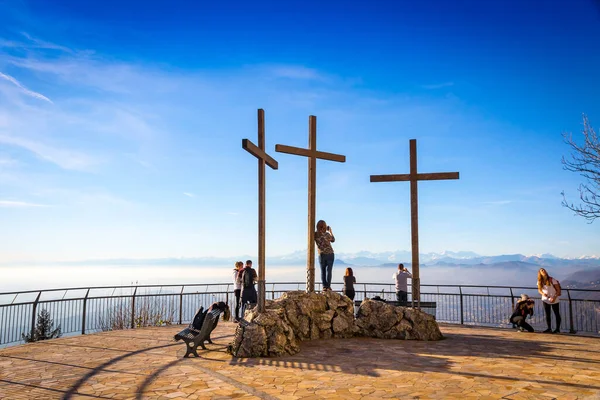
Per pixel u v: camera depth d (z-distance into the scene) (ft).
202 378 27.86
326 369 30.42
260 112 39.88
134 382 26.86
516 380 27.22
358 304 52.08
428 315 44.83
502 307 54.13
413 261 47.98
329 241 48.03
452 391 24.80
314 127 47.62
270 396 23.91
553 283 48.73
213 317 34.99
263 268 38.86
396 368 30.66
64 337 44.47
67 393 24.48
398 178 49.47
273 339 35.53
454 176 47.62
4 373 29.12
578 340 42.98
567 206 43.52
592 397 23.56
